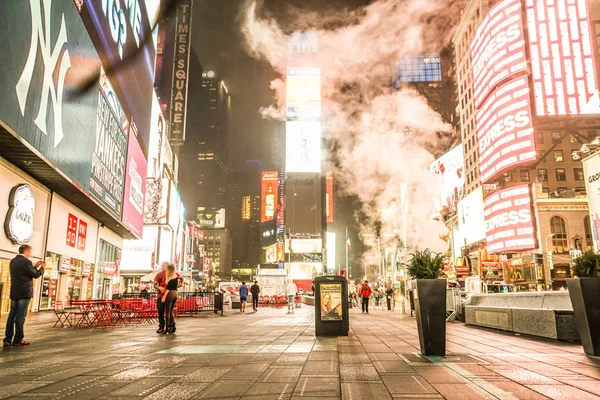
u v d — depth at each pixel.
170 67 73.19
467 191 91.81
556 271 55.03
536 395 4.83
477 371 6.25
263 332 12.57
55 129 18.98
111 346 9.14
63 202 24.92
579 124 68.81
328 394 4.89
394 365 6.77
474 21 88.19
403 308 24.97
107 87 27.09
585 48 66.50
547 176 68.75
